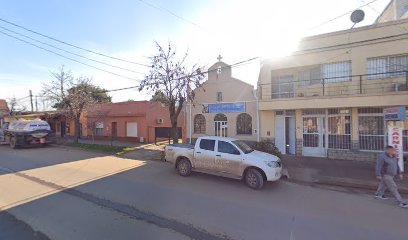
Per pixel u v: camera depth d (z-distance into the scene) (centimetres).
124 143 2305
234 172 905
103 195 744
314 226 551
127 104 2523
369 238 499
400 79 1277
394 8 1616
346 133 1389
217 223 555
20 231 504
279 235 504
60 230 507
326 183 941
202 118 1827
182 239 475
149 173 1062
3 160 1388
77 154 1634
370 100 1234
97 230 507
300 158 1405
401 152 1002
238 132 1691
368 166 1197
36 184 866
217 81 1761
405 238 502
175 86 1493
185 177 995
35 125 2009
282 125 1547
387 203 726
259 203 701
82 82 2236
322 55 1431
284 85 1568
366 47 1330
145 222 551
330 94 1429
